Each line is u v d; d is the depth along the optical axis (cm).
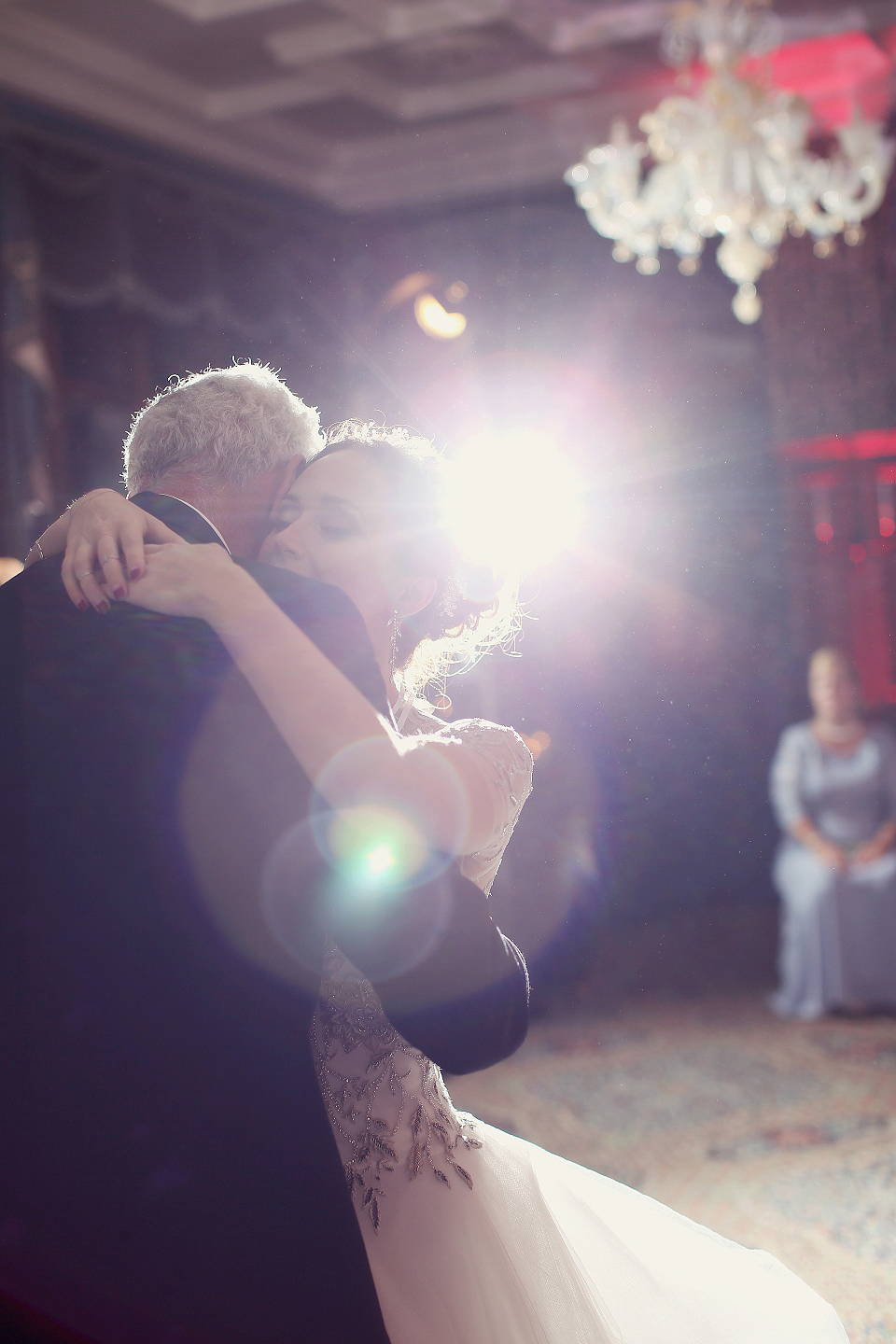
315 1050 124
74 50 534
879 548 678
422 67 595
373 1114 125
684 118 441
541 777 575
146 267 583
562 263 681
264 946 100
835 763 515
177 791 101
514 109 637
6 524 521
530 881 577
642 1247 144
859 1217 296
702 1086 406
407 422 632
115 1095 101
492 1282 123
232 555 112
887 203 672
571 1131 369
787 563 678
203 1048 101
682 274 685
